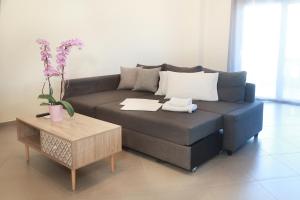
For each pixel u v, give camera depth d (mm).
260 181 2354
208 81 3381
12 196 2125
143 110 2924
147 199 2094
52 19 3924
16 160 2752
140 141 2783
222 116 2820
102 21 4465
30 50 3803
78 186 2279
